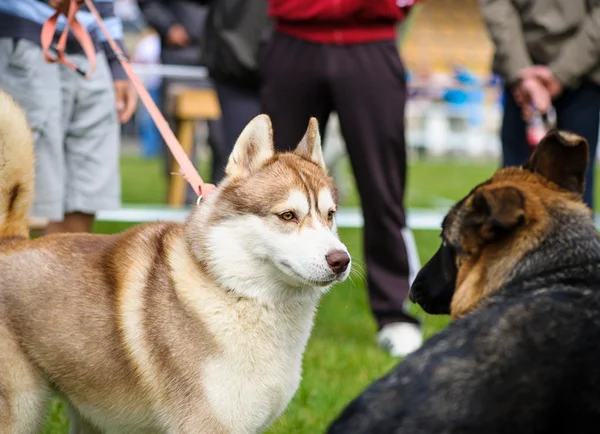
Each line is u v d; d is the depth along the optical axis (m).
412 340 8.22
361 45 7.89
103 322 4.87
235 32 10.54
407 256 8.46
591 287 3.62
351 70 7.90
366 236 8.39
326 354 8.12
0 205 5.15
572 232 3.79
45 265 4.96
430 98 34.28
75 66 6.52
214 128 15.21
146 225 5.30
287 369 5.02
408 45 42.94
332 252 4.89
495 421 3.30
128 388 4.89
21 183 5.18
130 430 5.07
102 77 7.11
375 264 8.42
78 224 7.33
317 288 5.14
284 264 4.89
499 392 3.34
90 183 7.11
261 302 4.89
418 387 3.47
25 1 6.64
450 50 43.16
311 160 5.46
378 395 3.58
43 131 6.71
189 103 15.29
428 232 14.98
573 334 3.43
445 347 3.58
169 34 16.53
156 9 16.55
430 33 43.09
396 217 8.31
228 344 4.81
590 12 7.83
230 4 10.50
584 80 7.94
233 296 4.85
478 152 35.25
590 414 3.31
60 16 6.78
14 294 4.88
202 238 4.92
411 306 9.51
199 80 16.72
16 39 6.63
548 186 4.10
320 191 5.09
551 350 3.40
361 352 8.22
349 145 8.14
